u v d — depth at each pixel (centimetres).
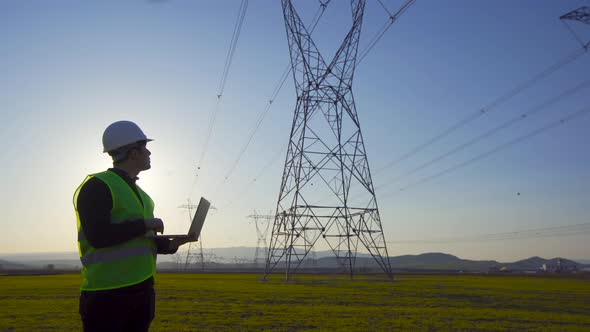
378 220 5753
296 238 5450
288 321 2045
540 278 8481
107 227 470
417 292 4112
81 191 491
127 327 509
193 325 1889
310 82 5541
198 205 546
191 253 18362
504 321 2203
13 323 1897
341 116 5538
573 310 2861
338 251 5769
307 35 5531
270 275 8850
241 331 1753
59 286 4494
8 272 11075
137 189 535
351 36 5034
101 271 489
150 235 529
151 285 524
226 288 4359
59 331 1700
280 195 5709
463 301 3325
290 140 5600
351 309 2595
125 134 534
